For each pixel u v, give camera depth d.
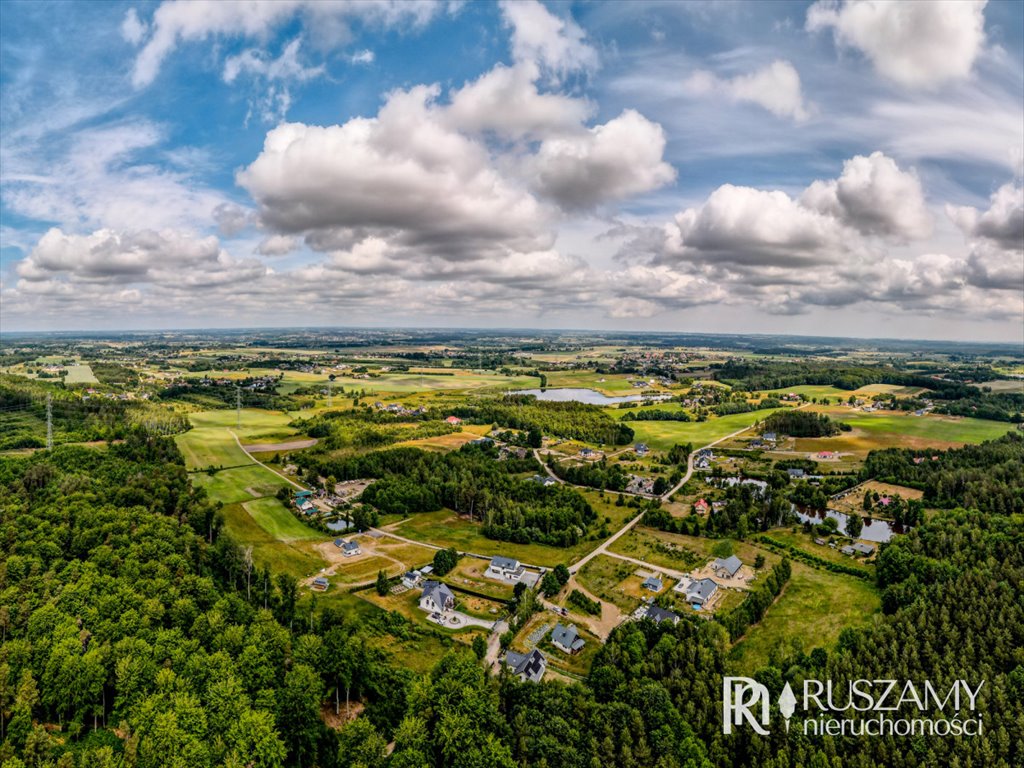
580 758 82.00
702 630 110.44
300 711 88.38
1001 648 99.00
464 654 101.94
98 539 132.75
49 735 84.38
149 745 78.69
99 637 98.44
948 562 131.00
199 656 93.62
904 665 96.25
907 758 81.12
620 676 98.12
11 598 106.50
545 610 130.62
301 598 131.00
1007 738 81.94
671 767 79.19
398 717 93.88
